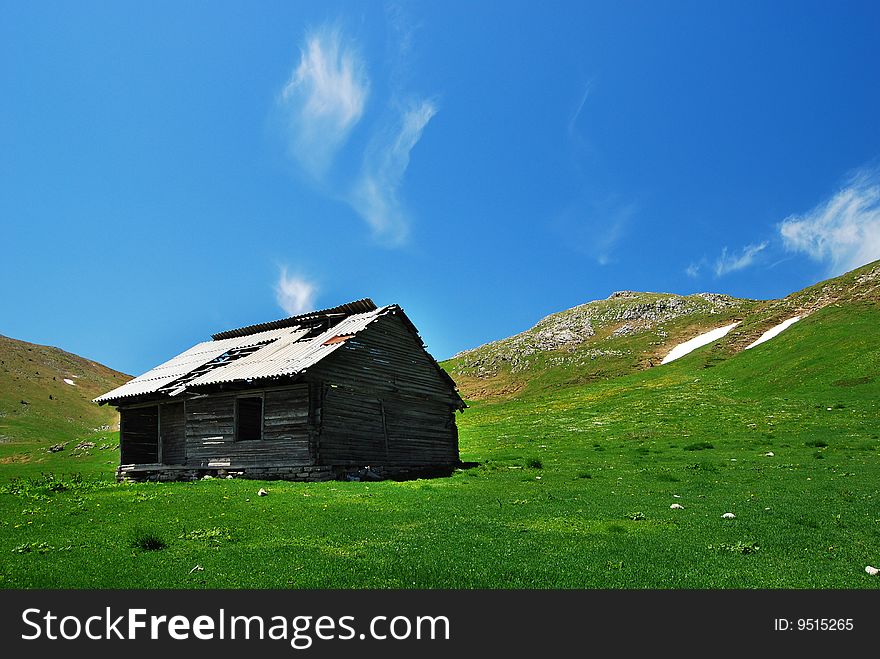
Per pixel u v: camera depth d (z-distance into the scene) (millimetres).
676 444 43562
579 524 16719
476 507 19891
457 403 41188
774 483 24531
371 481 29656
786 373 72688
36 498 21938
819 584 11094
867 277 114562
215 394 34719
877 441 37000
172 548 14391
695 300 189250
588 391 98938
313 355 32500
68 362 160125
